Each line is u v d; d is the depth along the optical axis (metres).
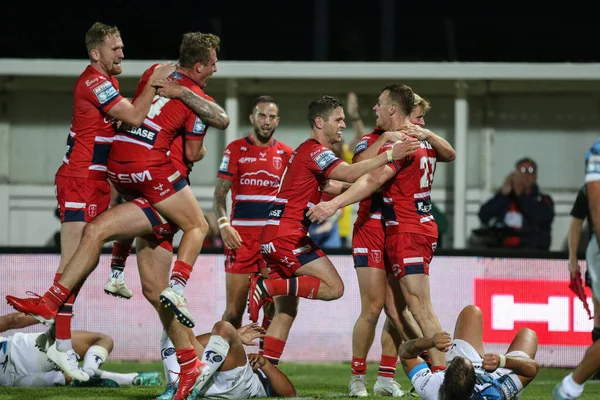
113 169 22.58
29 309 21.36
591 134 48.19
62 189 23.25
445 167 47.97
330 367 34.69
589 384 29.41
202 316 35.75
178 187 22.58
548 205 42.47
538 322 34.97
